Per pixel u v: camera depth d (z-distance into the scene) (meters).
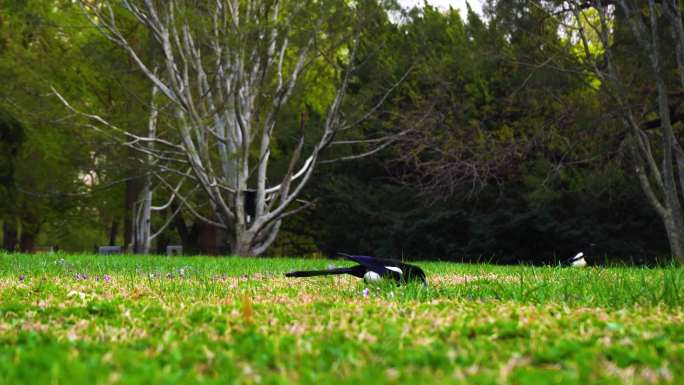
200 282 9.04
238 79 22.03
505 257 25.86
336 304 6.12
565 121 22.70
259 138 27.45
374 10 23.08
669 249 24.66
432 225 26.58
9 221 31.78
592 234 23.88
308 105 31.42
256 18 22.62
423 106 26.47
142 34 27.97
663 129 19.00
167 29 22.11
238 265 13.83
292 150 31.38
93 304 5.99
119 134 24.23
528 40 21.53
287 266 13.62
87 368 3.28
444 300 6.43
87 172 27.77
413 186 28.62
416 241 27.27
